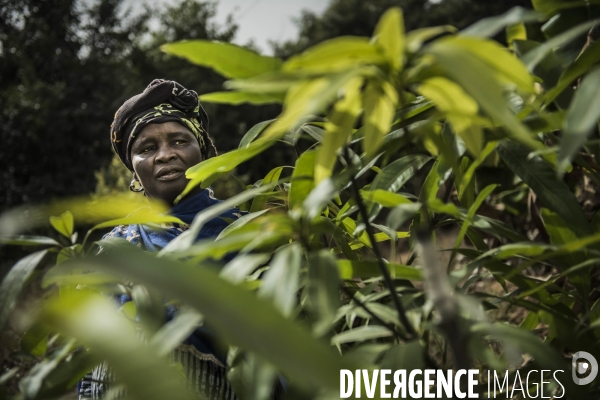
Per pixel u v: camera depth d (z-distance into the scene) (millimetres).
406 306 666
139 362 345
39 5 14344
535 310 737
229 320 312
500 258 672
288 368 304
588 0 896
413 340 570
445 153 560
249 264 532
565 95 966
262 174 12977
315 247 868
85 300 406
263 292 502
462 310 651
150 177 1346
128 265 334
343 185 650
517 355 560
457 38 418
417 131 551
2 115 11953
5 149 12055
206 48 509
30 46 13477
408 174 807
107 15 14898
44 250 637
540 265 1867
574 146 417
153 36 16141
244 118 14562
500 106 373
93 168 12781
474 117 468
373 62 433
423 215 795
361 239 884
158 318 674
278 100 536
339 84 398
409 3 18062
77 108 12914
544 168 729
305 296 765
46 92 12438
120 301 966
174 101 1384
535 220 1667
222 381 1063
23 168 12430
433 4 17797
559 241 742
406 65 443
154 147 1355
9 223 456
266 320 313
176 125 1358
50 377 621
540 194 716
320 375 303
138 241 1271
